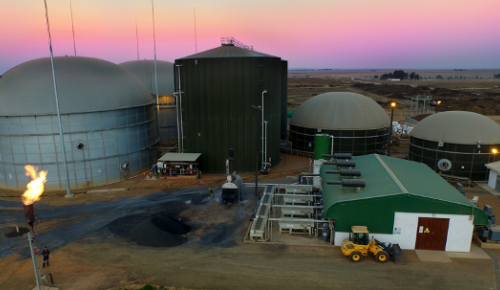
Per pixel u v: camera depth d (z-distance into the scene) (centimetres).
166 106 5681
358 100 5256
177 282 1970
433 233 2278
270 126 4447
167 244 2428
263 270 2084
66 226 2786
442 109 11356
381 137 5056
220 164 4306
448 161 3909
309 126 5206
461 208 2220
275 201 3281
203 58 4097
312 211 2753
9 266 2177
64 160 3478
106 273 2075
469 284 1919
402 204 2256
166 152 4766
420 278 1978
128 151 4081
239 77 4106
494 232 2325
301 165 4769
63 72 3809
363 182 2433
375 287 1895
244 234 2609
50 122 3556
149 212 3067
